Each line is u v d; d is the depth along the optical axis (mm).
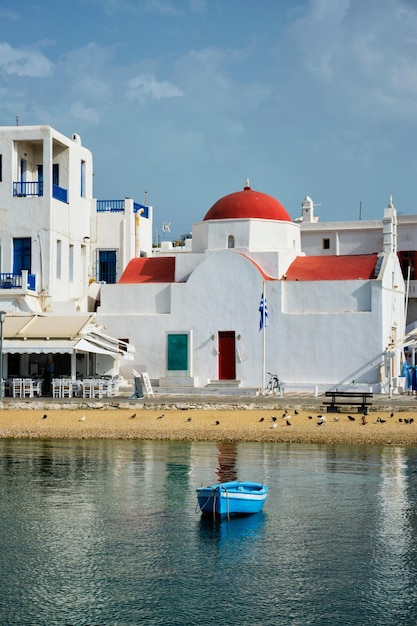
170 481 35438
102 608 23609
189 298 63406
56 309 63531
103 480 35594
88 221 71812
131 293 65188
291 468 37625
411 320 77062
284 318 61438
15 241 65000
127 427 45719
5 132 64500
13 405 53094
